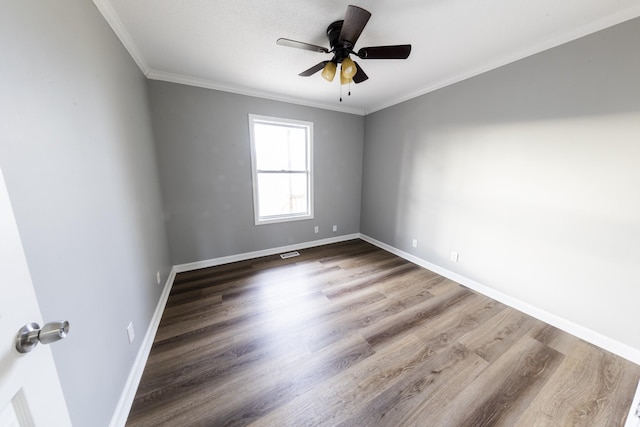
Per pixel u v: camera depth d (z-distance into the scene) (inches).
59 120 35.0
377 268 117.2
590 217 65.4
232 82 104.7
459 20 61.9
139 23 62.8
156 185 91.9
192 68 90.5
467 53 78.2
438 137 105.8
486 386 53.8
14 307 19.6
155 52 78.0
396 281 103.9
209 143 108.7
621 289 61.6
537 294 77.8
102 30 52.7
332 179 147.3
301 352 63.7
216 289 96.3
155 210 87.3
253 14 60.3
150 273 74.2
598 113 62.1
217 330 72.2
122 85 63.5
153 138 93.7
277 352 63.6
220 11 59.1
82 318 37.0
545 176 73.2
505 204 83.8
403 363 60.1
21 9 28.6
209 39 71.2
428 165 111.8
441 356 62.3
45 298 29.6
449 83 98.8
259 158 127.8
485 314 80.3
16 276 20.1
